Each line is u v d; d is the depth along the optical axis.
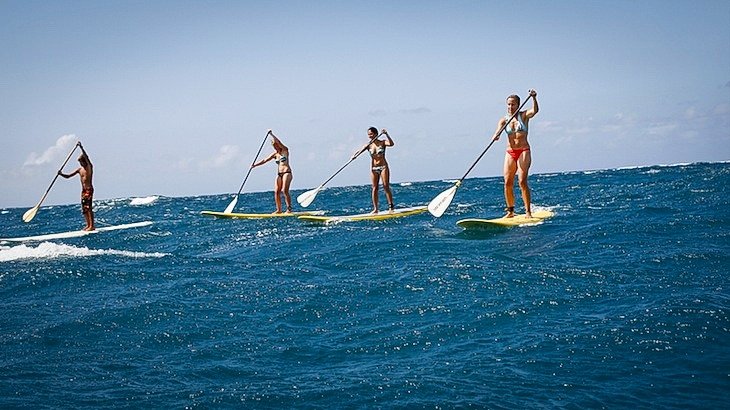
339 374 5.27
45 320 7.19
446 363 5.38
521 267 8.65
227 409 4.62
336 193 37.88
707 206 14.04
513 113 12.91
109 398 4.85
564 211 15.47
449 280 8.16
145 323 6.96
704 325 5.75
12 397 4.88
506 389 4.74
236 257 11.88
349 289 8.10
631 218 12.88
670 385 4.66
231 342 6.25
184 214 25.72
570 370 5.03
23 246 14.33
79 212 35.41
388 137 17.12
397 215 16.94
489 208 18.50
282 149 19.92
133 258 11.59
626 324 5.93
